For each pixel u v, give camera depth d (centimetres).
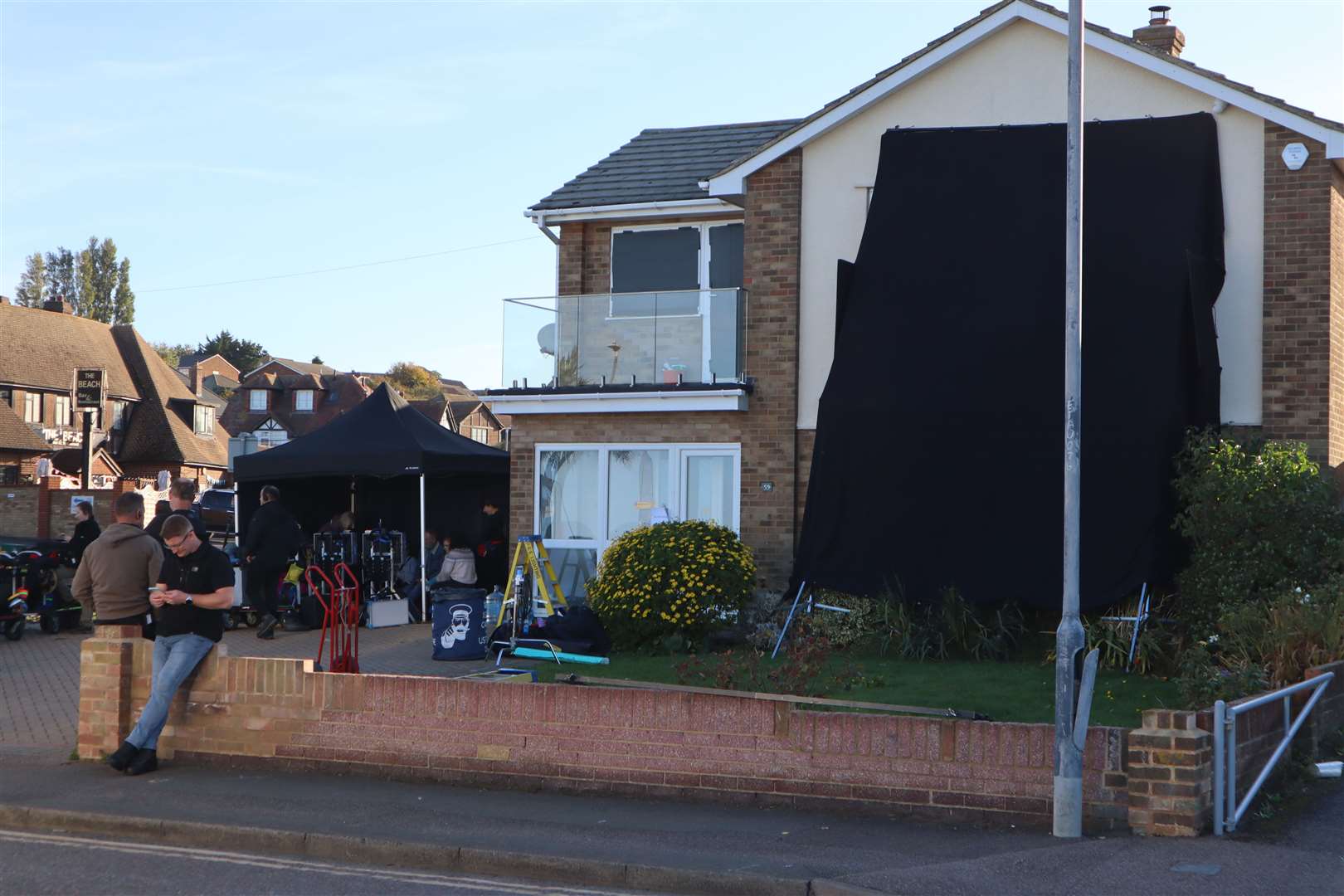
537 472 1833
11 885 742
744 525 1723
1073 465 837
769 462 1722
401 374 9862
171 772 1021
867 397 1518
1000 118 1638
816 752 890
